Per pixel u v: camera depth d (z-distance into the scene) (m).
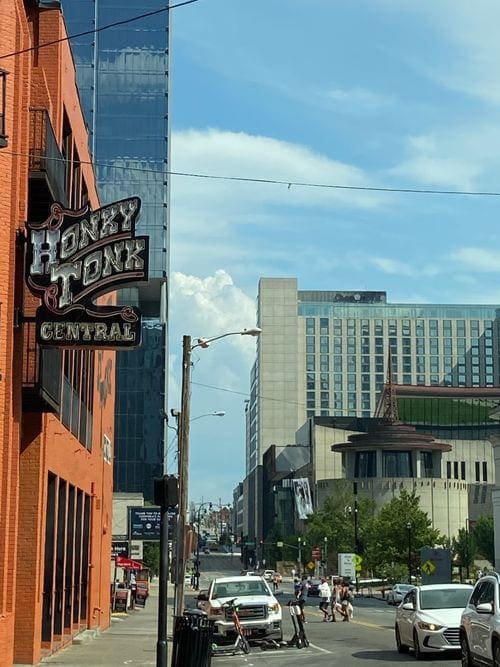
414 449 138.88
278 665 24.64
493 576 19.70
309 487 156.75
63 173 25.94
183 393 35.41
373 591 112.12
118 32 138.25
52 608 26.91
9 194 20.31
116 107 136.50
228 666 24.81
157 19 139.00
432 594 26.55
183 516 35.19
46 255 20.91
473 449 158.25
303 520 155.12
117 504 94.88
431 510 136.38
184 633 19.11
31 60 24.45
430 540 104.06
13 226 20.61
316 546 120.44
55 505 27.05
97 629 36.75
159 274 132.38
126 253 21.03
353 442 140.62
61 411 27.92
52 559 26.97
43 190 23.17
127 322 20.89
